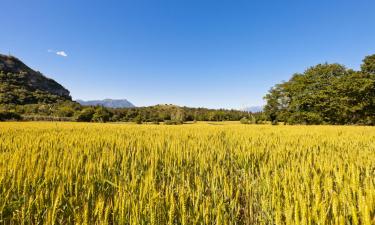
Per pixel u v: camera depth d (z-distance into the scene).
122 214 3.40
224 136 15.91
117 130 21.36
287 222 3.18
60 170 5.36
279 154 7.96
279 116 68.56
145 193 3.97
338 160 6.49
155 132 18.91
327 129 25.39
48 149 8.45
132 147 9.22
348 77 57.88
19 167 5.43
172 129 23.83
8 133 16.83
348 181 4.72
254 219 4.10
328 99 59.53
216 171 5.72
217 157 7.95
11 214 3.93
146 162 6.82
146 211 3.59
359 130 23.38
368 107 53.97
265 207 4.03
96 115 69.38
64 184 4.55
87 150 8.23
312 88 61.94
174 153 7.82
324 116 59.53
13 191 4.45
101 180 5.06
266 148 9.80
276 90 73.06
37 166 5.59
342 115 56.94
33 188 4.66
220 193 4.39
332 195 3.81
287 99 70.56
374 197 3.48
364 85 52.44
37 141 10.76
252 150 8.56
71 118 70.12
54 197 4.09
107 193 4.70
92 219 3.41
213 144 11.01
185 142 11.44
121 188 4.39
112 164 6.34
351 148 9.88
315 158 7.31
